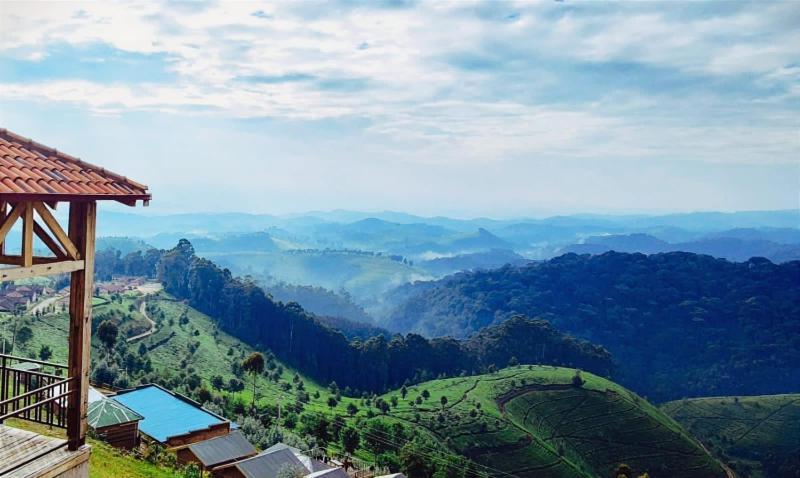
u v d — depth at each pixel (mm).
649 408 136625
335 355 149250
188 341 119125
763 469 135125
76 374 11727
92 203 11758
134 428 41250
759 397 170625
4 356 12656
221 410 71250
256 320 145375
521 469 101750
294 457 48188
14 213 10117
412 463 72125
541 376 142750
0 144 10789
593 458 114375
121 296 139750
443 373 154375
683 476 114188
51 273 10844
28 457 11180
